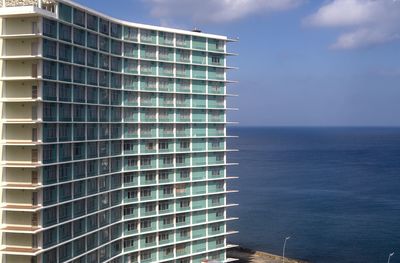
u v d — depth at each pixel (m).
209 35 112.50
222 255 115.88
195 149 110.62
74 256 82.94
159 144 104.94
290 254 143.00
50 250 77.06
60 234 79.38
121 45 98.75
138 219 101.50
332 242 153.38
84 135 86.62
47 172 76.81
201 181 111.06
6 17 74.81
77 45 83.56
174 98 107.31
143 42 102.25
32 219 75.19
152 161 103.88
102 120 92.62
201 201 111.38
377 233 162.62
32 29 75.06
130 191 100.62
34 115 75.94
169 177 106.44
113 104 96.31
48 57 76.62
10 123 75.69
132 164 101.12
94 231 88.56
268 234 163.00
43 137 76.06
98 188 90.56
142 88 102.44
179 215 107.81
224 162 116.06
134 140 101.31
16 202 75.81
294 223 176.88
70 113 82.75
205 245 112.19
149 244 103.19
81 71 85.75
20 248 74.94
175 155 107.38
